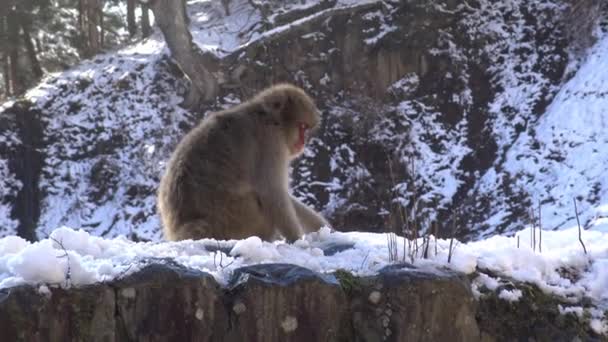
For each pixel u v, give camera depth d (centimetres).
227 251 536
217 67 2761
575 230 621
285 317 458
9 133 2831
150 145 2741
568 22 2789
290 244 572
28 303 421
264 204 706
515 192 2350
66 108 2889
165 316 444
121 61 3048
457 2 2875
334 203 2530
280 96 724
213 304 452
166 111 2839
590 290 524
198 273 453
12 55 3406
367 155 2644
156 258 472
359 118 2694
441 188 2498
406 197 2495
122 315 440
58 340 426
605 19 2744
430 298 474
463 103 2723
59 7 3566
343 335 471
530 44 2800
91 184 2708
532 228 595
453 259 504
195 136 732
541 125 2520
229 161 708
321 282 463
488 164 2545
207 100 2797
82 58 3509
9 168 2783
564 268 539
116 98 2902
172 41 2734
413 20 2820
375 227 2497
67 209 2655
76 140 2811
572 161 2328
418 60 2806
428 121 2697
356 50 2812
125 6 3791
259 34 2909
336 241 575
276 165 711
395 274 477
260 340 454
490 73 2769
